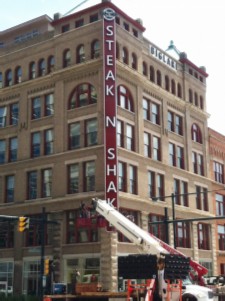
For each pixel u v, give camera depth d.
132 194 45.47
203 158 59.81
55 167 46.50
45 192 47.06
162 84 53.69
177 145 54.94
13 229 48.09
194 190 56.50
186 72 58.72
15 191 49.12
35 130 49.06
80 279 41.88
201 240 56.31
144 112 50.06
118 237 42.62
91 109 45.22
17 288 45.97
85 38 46.94
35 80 49.84
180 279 23.23
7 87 52.12
